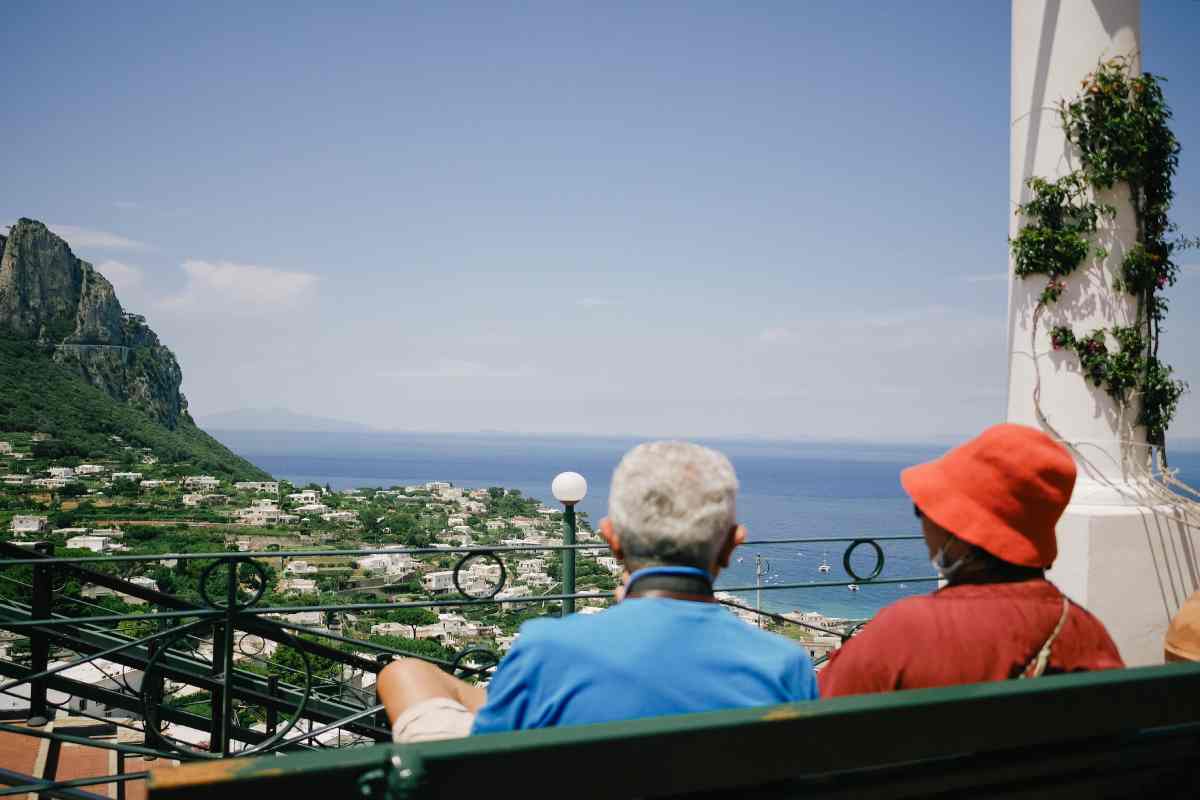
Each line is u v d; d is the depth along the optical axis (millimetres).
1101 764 1103
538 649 1241
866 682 1476
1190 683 1153
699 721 847
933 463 1665
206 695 5293
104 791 4047
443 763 742
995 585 1522
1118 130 4043
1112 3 4164
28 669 4539
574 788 792
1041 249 4172
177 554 3471
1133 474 4098
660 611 1271
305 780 725
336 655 4879
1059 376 4176
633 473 1364
